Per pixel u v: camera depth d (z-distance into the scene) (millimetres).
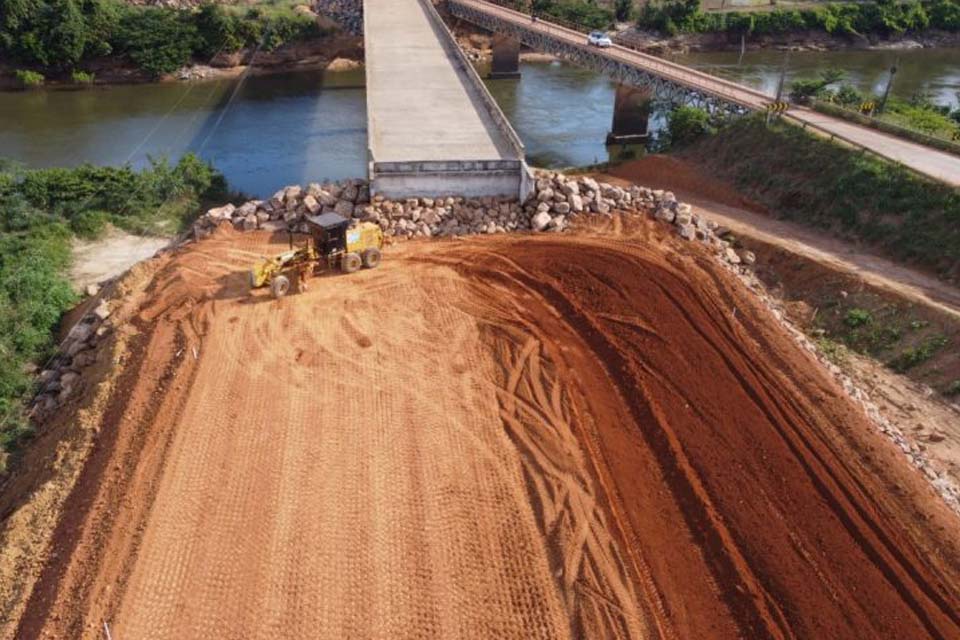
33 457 22422
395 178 33281
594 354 25656
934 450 23406
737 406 23172
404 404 23031
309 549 18125
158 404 22484
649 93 56094
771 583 17516
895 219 34500
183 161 42656
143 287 29156
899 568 18078
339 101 65500
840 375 25844
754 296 29469
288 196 33812
